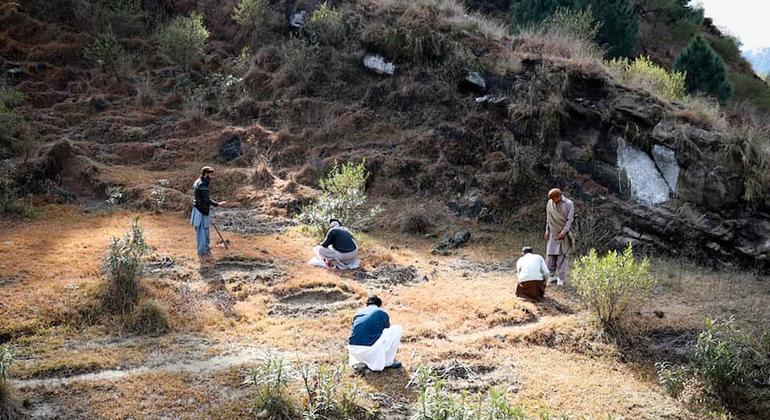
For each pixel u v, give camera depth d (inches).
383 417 238.2
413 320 332.8
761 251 451.8
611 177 532.7
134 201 511.8
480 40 655.1
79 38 732.7
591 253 337.4
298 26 745.0
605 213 511.8
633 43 738.8
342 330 315.9
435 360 288.5
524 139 575.2
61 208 489.4
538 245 487.8
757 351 293.0
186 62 713.0
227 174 566.3
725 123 519.2
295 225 501.7
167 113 661.9
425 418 220.5
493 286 394.3
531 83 578.6
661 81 592.7
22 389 238.5
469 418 214.8
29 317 294.5
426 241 492.4
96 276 346.3
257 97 687.1
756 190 470.9
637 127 526.3
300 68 693.3
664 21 933.8
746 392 279.9
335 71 692.1
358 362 275.3
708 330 296.8
